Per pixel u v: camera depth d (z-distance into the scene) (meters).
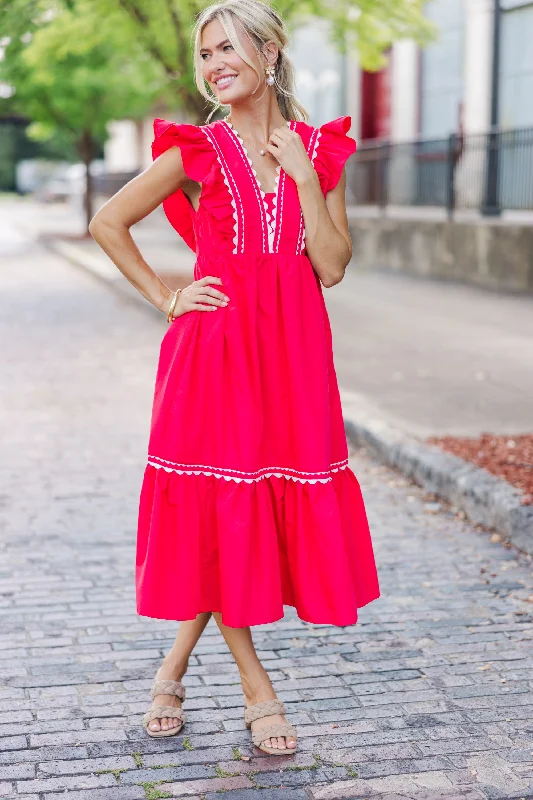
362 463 6.39
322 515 2.95
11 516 5.37
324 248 2.96
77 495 5.75
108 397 8.30
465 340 10.12
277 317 2.94
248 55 2.87
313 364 2.96
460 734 3.20
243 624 2.93
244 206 2.89
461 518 5.36
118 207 2.97
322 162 2.99
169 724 3.18
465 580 4.51
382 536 5.08
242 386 2.89
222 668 3.68
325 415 2.96
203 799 2.85
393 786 2.91
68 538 5.04
